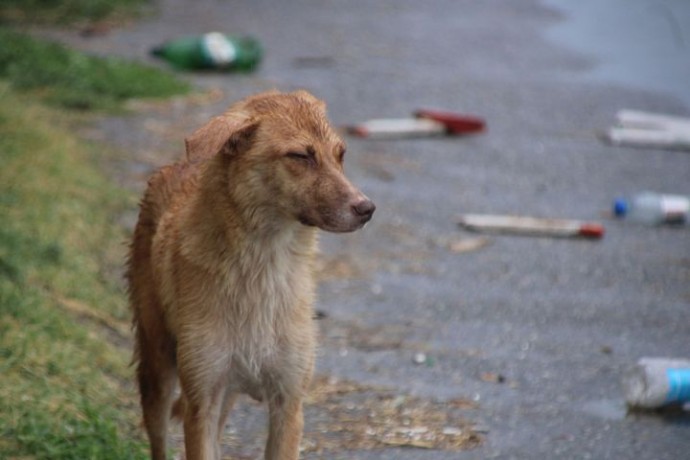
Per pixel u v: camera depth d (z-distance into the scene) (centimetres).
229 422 999
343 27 2750
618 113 2155
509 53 2598
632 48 2683
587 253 1484
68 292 1148
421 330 1227
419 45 2623
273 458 809
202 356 780
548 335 1234
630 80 2402
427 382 1102
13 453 841
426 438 987
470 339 1212
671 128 2033
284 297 791
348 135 1905
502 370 1140
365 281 1352
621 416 1051
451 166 1798
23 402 905
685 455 981
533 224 1543
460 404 1059
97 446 864
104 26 2484
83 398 945
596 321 1277
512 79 2362
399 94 2186
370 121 1988
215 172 779
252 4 2925
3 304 1045
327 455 945
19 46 1972
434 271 1398
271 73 2245
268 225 777
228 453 944
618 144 1964
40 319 1045
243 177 769
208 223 780
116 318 1150
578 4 3173
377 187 1670
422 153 1850
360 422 1009
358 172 1728
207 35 2294
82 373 995
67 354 1007
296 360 798
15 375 946
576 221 1598
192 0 2903
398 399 1056
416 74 2350
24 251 1176
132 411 980
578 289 1368
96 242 1293
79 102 1827
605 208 1661
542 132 2016
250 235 775
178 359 795
